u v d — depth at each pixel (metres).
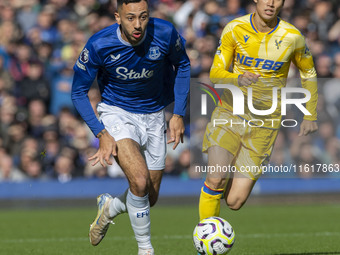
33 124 40.47
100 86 17.77
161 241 23.62
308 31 47.19
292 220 30.72
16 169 37.97
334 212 34.00
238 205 18.94
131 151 16.47
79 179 38.06
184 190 38.62
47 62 44.19
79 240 24.20
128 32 15.74
